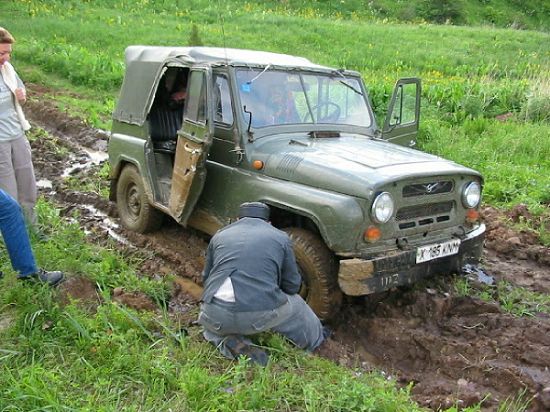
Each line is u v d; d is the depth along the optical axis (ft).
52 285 16.08
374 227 15.24
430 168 16.33
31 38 70.74
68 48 63.57
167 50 21.26
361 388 12.61
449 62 73.51
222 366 13.75
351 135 19.79
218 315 13.73
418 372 15.11
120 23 84.69
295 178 16.43
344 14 111.55
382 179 15.12
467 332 16.48
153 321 15.44
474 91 48.67
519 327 16.78
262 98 18.48
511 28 106.11
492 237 24.03
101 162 32.99
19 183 19.33
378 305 17.52
